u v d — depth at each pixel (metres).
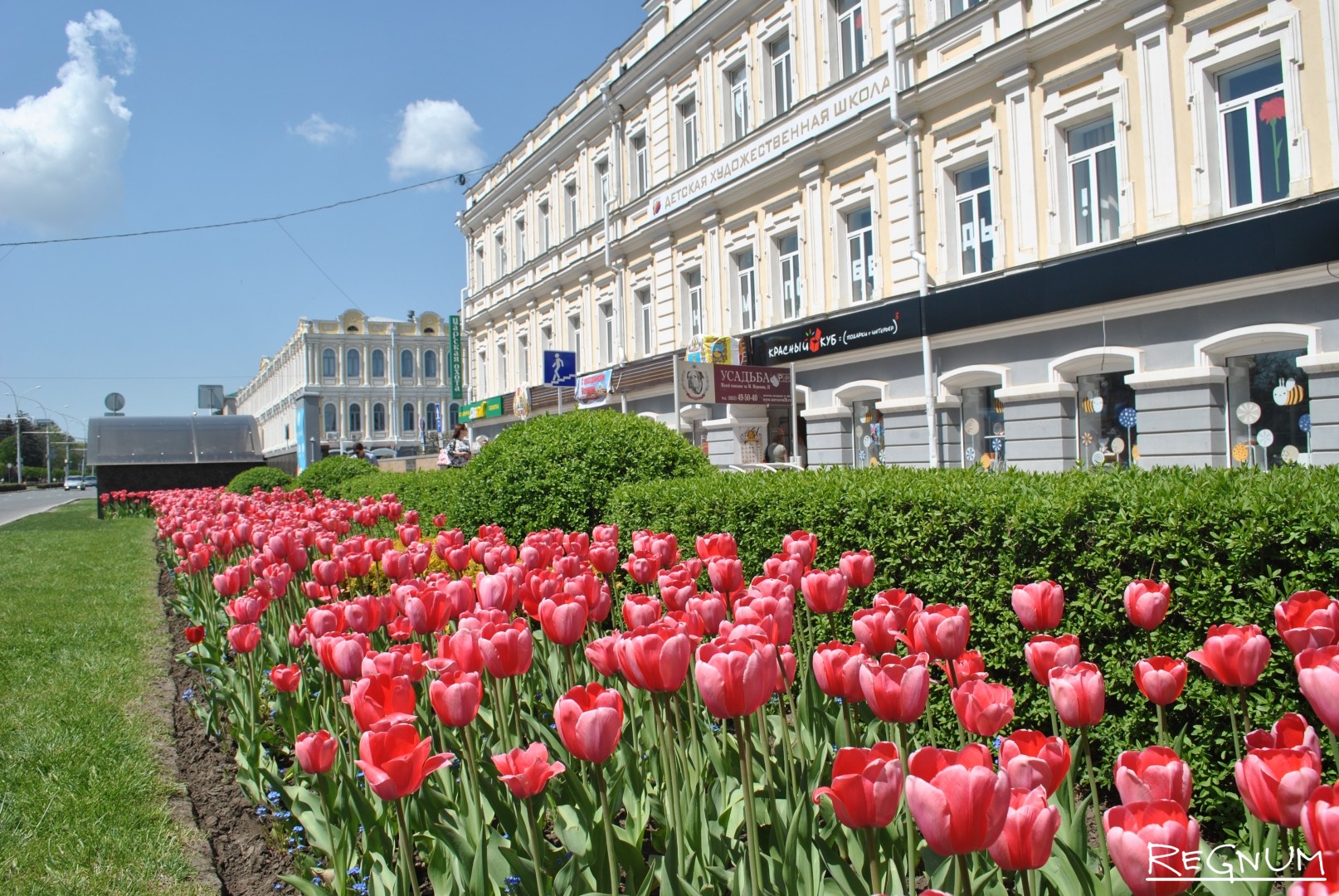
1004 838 1.39
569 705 1.95
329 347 73.25
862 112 15.59
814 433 17.27
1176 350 11.09
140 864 3.07
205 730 4.69
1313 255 9.52
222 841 3.41
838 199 16.72
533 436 9.18
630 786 2.76
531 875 2.23
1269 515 3.07
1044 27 12.41
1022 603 2.50
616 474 8.78
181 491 16.14
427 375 76.31
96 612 8.07
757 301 19.25
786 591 2.76
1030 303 12.57
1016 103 13.08
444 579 3.68
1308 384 9.91
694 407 21.19
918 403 14.70
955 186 14.53
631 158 24.61
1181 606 3.24
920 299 14.33
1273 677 3.03
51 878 2.97
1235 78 10.79
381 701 2.13
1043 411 12.67
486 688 3.44
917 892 2.19
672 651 2.08
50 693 5.30
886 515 4.48
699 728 3.14
